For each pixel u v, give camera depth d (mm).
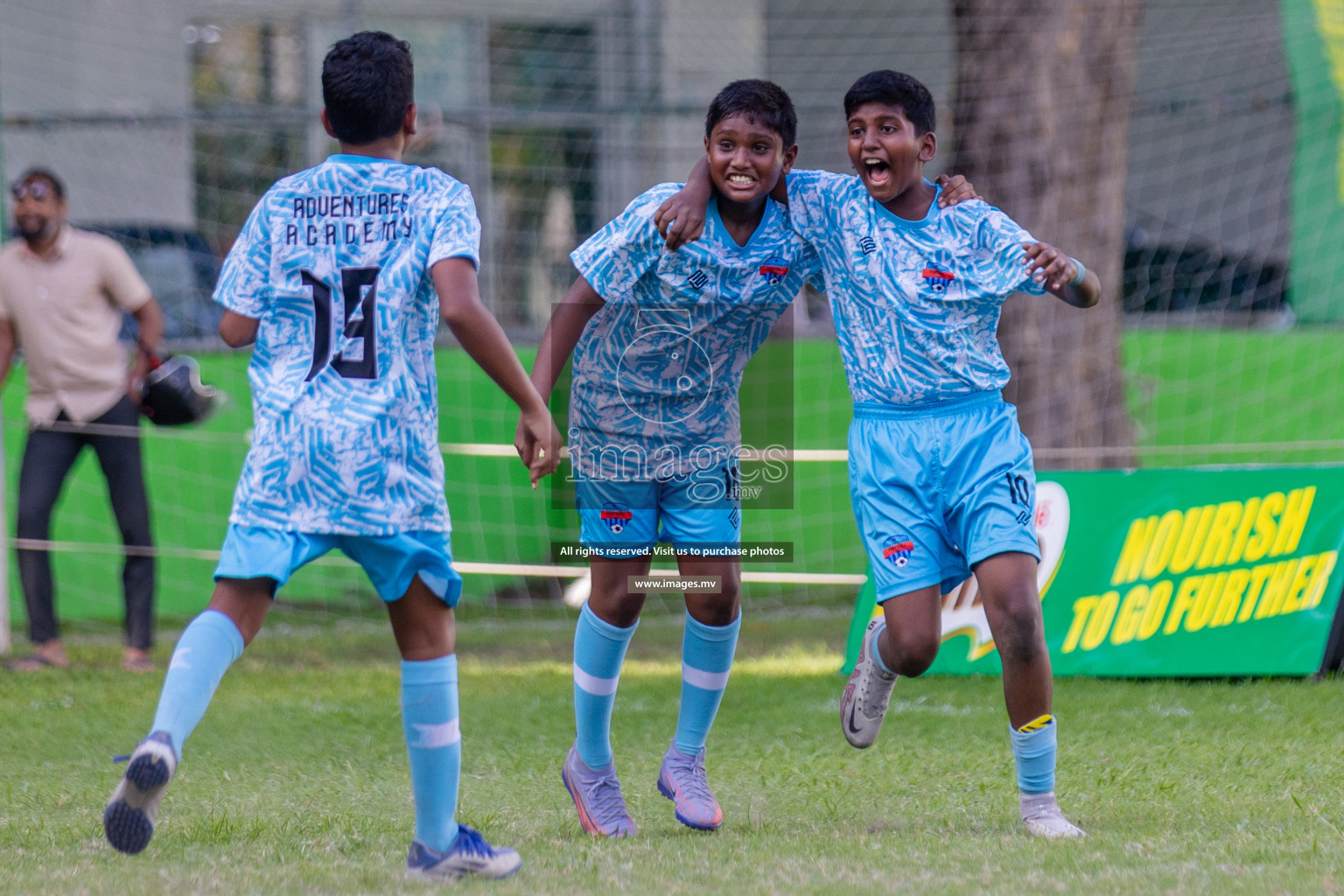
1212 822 12312
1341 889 9242
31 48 37469
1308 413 36031
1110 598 22875
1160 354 35688
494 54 45562
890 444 12680
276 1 42344
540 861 10891
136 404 24016
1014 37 30188
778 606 32562
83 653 26484
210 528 30766
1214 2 42062
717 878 10102
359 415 9836
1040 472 23547
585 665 12969
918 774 15344
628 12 46625
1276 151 42094
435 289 10141
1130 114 30906
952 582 13141
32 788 14500
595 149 45094
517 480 32156
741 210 12781
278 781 15156
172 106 40312
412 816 13117
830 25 49312
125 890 9484
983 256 12523
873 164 12523
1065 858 10586
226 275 10359
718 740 17734
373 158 10312
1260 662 22062
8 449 29875
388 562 10055
